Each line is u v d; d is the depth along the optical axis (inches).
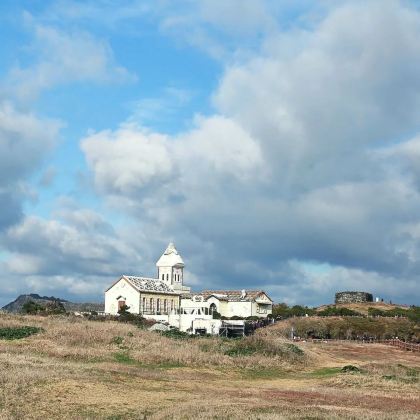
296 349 2511.1
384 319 4877.0
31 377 1332.4
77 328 2448.3
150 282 4704.7
